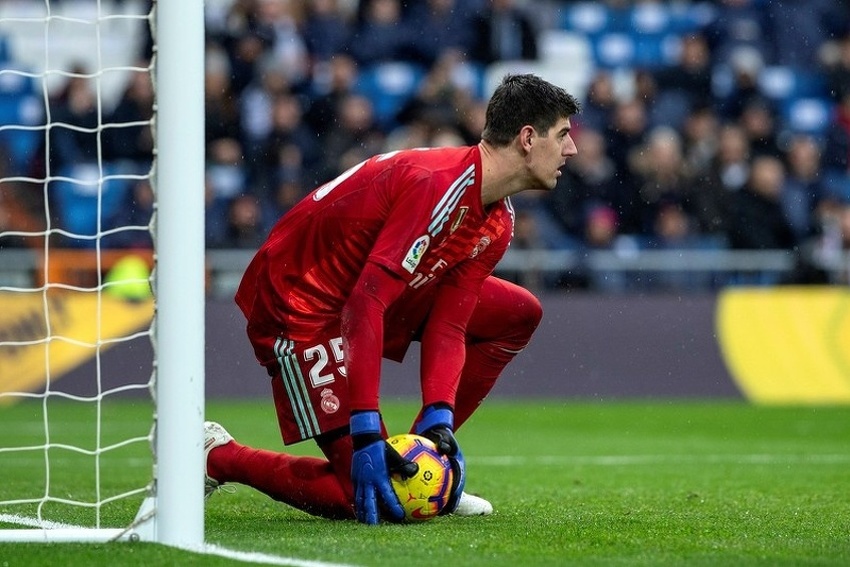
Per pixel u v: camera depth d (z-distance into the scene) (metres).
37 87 29.67
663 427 19.62
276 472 8.72
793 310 25.02
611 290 25.12
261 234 24.88
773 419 20.95
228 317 23.55
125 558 6.75
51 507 9.62
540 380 24.34
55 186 24.72
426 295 8.95
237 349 23.52
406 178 8.12
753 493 11.09
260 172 25.23
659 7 32.91
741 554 7.07
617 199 25.58
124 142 25.02
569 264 24.73
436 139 25.17
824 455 15.36
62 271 23.00
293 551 6.98
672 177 25.56
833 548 7.35
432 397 8.67
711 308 24.81
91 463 14.02
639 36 32.81
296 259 8.59
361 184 8.33
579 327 24.52
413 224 8.04
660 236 25.27
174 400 7.24
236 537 7.59
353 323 8.06
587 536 7.75
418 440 8.43
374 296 8.03
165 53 7.31
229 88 26.30
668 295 25.14
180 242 7.27
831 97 30.77
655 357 24.55
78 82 25.25
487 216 8.53
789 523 8.62
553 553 7.03
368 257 8.13
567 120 8.38
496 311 9.31
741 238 25.45
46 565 6.58
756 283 25.55
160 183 7.29
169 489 7.23
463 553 6.97
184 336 7.25
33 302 22.59
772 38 30.62
